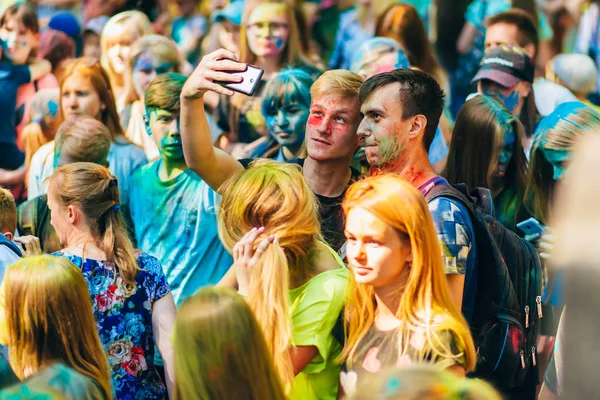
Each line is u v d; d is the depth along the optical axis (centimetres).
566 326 264
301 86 753
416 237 392
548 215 662
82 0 855
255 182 448
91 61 804
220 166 567
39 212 752
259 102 791
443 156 773
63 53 841
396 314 404
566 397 267
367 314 416
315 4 840
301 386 435
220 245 722
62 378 329
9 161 821
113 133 795
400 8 816
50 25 842
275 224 438
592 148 260
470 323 477
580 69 795
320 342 427
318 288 433
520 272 522
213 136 794
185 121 545
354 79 575
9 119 820
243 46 829
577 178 261
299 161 611
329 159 571
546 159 661
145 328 495
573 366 263
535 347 528
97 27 837
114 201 501
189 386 339
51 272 421
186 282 724
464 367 382
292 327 426
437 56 827
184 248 729
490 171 681
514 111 761
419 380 272
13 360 424
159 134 731
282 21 814
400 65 795
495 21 793
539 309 528
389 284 405
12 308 421
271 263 416
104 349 479
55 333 418
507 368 473
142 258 506
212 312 340
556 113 665
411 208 393
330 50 845
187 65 851
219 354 336
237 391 338
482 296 479
